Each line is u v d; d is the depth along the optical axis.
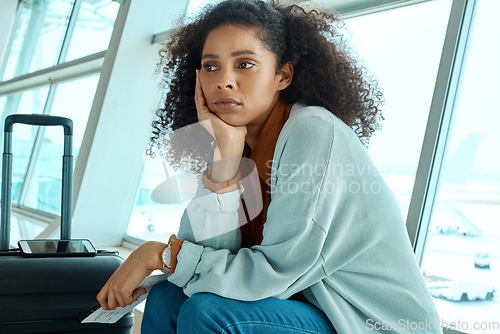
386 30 2.09
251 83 1.12
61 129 4.67
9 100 6.03
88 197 3.26
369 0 2.15
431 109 1.78
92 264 1.43
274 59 1.15
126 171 3.38
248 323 0.96
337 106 1.22
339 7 2.26
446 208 1.79
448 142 1.81
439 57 1.88
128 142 3.35
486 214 1.68
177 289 1.13
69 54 4.81
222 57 1.12
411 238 1.79
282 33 1.16
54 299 1.38
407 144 1.92
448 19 1.85
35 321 1.36
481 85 1.74
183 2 3.47
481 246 1.68
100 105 3.26
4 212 1.58
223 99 1.13
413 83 1.95
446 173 1.80
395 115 1.98
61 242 1.56
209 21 1.16
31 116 1.59
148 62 3.36
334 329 1.04
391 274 1.05
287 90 1.23
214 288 0.99
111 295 1.09
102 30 4.27
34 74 4.95
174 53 1.35
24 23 6.07
